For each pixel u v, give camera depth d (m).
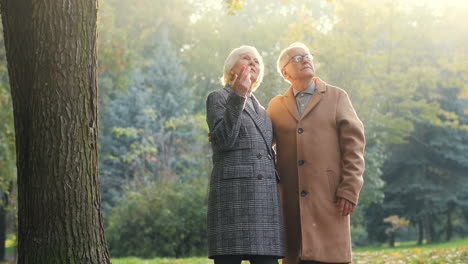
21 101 2.94
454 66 16.44
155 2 22.42
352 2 13.52
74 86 2.92
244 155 2.94
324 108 3.25
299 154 3.19
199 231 13.97
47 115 2.88
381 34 15.52
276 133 3.34
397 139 18.16
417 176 22.45
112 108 25.53
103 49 14.51
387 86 17.44
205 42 22.86
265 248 2.85
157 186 15.48
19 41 2.92
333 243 3.08
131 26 20.47
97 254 3.01
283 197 3.27
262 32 16.80
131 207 14.26
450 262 6.80
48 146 2.88
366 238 23.44
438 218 23.77
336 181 3.16
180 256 13.81
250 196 2.88
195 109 28.58
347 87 12.48
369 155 14.63
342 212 3.08
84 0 2.96
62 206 2.90
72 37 2.92
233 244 2.85
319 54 11.70
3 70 11.49
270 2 22.69
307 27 11.61
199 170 18.09
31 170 2.91
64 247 2.91
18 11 2.92
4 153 11.11
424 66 17.94
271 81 9.02
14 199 12.52
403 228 24.33
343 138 3.18
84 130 2.96
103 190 22.81
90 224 2.99
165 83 27.67
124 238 14.04
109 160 23.69
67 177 2.91
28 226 2.93
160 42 28.30
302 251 3.07
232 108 2.82
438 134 22.36
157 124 25.09
